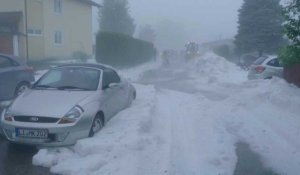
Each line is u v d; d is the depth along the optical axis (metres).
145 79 23.69
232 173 6.21
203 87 18.56
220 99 14.11
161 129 8.87
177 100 13.63
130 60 32.25
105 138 7.21
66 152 6.83
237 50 44.56
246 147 7.71
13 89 11.59
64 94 7.86
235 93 15.01
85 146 6.71
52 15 36.00
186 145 7.64
